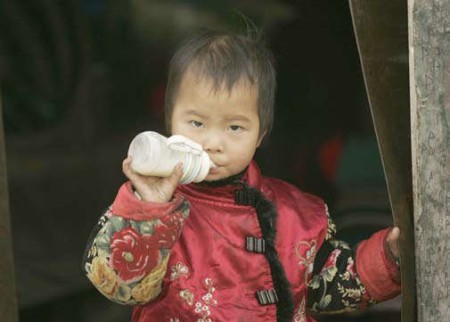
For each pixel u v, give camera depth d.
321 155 10.23
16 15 9.05
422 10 3.74
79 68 9.45
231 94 3.97
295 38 10.91
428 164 3.80
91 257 3.85
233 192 4.20
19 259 8.45
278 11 10.76
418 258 3.88
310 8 10.81
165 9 10.30
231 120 4.02
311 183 10.06
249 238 4.15
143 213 3.77
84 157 9.21
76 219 8.94
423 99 3.77
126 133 9.77
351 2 3.80
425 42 3.75
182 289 4.08
